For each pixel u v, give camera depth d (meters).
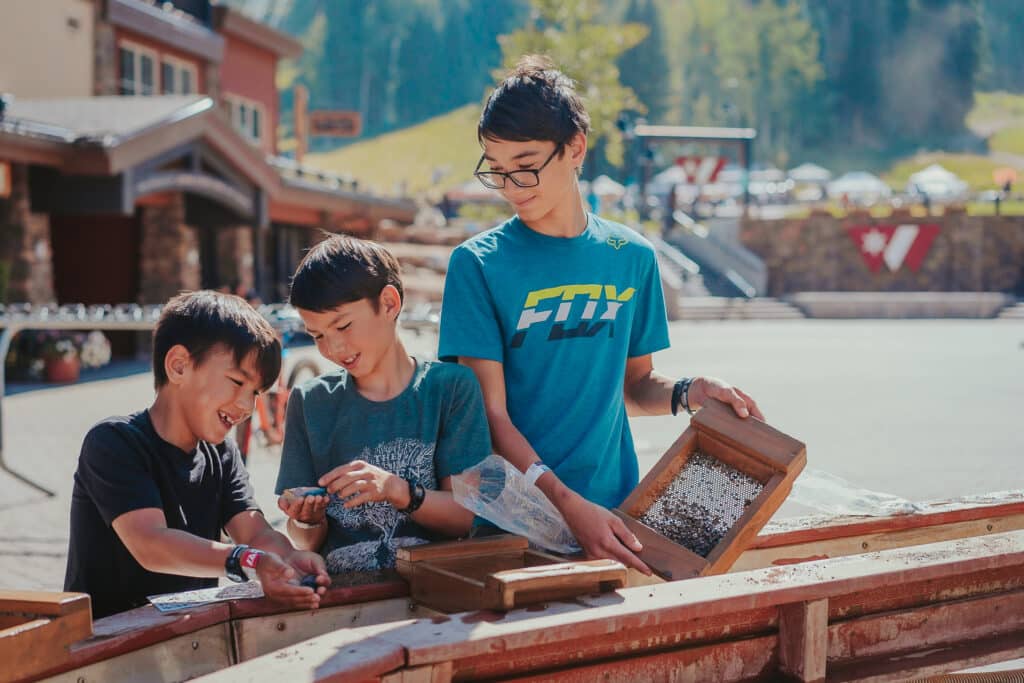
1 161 13.93
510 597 1.65
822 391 11.84
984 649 2.10
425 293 25.69
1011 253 36.19
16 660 1.51
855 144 117.12
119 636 1.65
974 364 15.48
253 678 1.37
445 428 2.31
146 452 2.09
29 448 8.88
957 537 2.69
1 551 5.44
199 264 21.00
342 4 152.12
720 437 2.37
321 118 36.69
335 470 2.05
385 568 2.17
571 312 2.49
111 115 15.69
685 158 41.12
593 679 1.70
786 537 2.47
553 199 2.41
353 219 27.14
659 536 2.20
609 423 2.55
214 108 16.52
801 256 37.09
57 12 19.23
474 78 150.62
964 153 113.50
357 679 1.40
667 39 115.25
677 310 31.86
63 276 19.06
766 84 115.62
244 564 1.85
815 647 1.84
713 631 1.82
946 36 120.00
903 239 36.06
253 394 2.12
